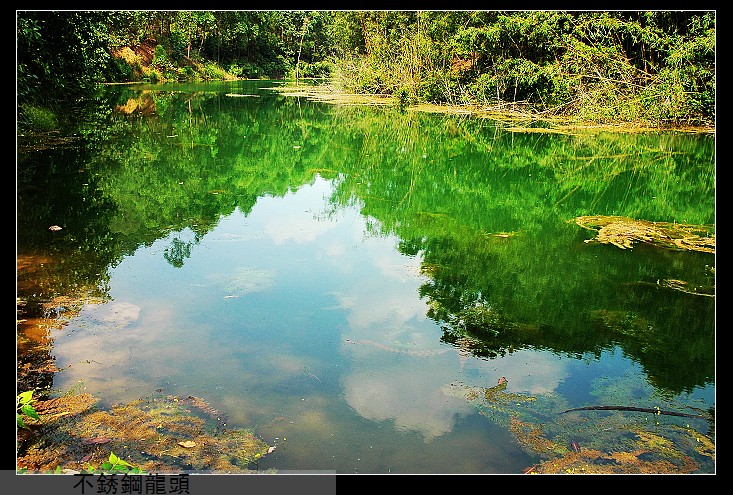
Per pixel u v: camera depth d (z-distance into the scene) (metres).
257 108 16.17
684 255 5.01
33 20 8.95
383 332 3.60
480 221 6.01
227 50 32.84
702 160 9.52
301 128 12.73
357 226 5.73
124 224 5.45
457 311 3.95
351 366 3.21
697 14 12.47
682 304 4.10
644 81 13.24
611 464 2.52
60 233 5.09
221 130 11.88
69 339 3.34
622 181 8.01
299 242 5.20
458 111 15.57
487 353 3.42
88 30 11.00
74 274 4.25
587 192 7.36
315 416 2.77
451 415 2.82
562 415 2.86
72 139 9.42
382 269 4.63
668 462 2.53
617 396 3.03
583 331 3.73
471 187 7.55
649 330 3.74
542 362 3.34
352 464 2.45
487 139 11.47
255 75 33.47
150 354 3.23
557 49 14.30
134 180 7.14
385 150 10.27
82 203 6.02
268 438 2.60
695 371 3.27
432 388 3.04
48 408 2.71
